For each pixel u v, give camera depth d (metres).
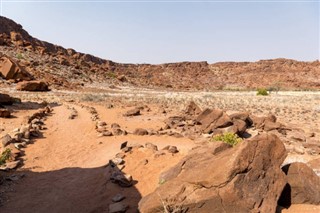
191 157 7.74
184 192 5.85
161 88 77.69
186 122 17.23
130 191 7.79
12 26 123.56
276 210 5.98
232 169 5.63
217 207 5.53
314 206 6.18
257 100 36.81
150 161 9.68
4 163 10.23
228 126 14.50
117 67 158.75
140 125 17.16
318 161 8.34
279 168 6.14
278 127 15.02
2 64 46.44
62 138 14.50
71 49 150.38
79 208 7.24
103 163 10.35
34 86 42.03
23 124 16.92
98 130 15.27
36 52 73.81
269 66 165.88
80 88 52.47
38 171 9.96
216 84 149.50
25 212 7.19
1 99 23.69
